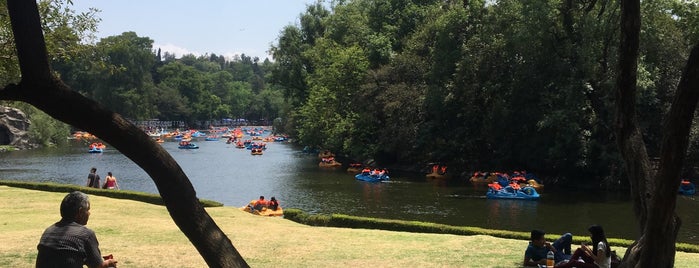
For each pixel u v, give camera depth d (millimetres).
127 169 50688
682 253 14047
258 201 25562
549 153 37656
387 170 49875
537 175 41406
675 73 36938
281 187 38812
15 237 13125
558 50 37250
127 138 4656
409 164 50781
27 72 4527
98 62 15156
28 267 10102
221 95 176625
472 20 45812
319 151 71312
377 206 30047
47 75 4594
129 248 12422
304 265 11242
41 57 4582
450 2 53562
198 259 11305
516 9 39219
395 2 62125
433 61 47625
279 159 64000
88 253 5258
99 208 19750
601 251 9672
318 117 60844
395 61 51562
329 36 67938
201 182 42094
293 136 93188
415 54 51125
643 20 34062
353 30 64062
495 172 43000
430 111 46438
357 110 54406
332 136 56938
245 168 53250
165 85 144500
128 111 116875
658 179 5812
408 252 12789
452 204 30734
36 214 17750
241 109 181750
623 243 16234
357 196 33938
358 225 19828
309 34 76062
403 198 33000
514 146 42000
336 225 20297
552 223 25141
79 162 57594
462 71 42594
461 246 13719
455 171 44844
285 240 14266
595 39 35031
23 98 4605
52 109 4617
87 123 4621
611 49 35031
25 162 57344
